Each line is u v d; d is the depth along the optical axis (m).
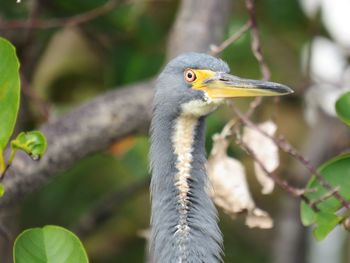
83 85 13.73
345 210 9.27
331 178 9.33
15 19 12.85
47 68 13.55
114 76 13.54
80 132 11.46
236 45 14.37
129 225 14.71
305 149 14.83
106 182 14.73
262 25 14.71
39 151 8.33
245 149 9.73
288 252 14.73
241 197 9.93
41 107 12.15
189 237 8.97
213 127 12.59
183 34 12.23
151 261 10.77
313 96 14.90
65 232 8.30
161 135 9.33
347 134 14.91
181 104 9.33
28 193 11.12
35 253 8.23
